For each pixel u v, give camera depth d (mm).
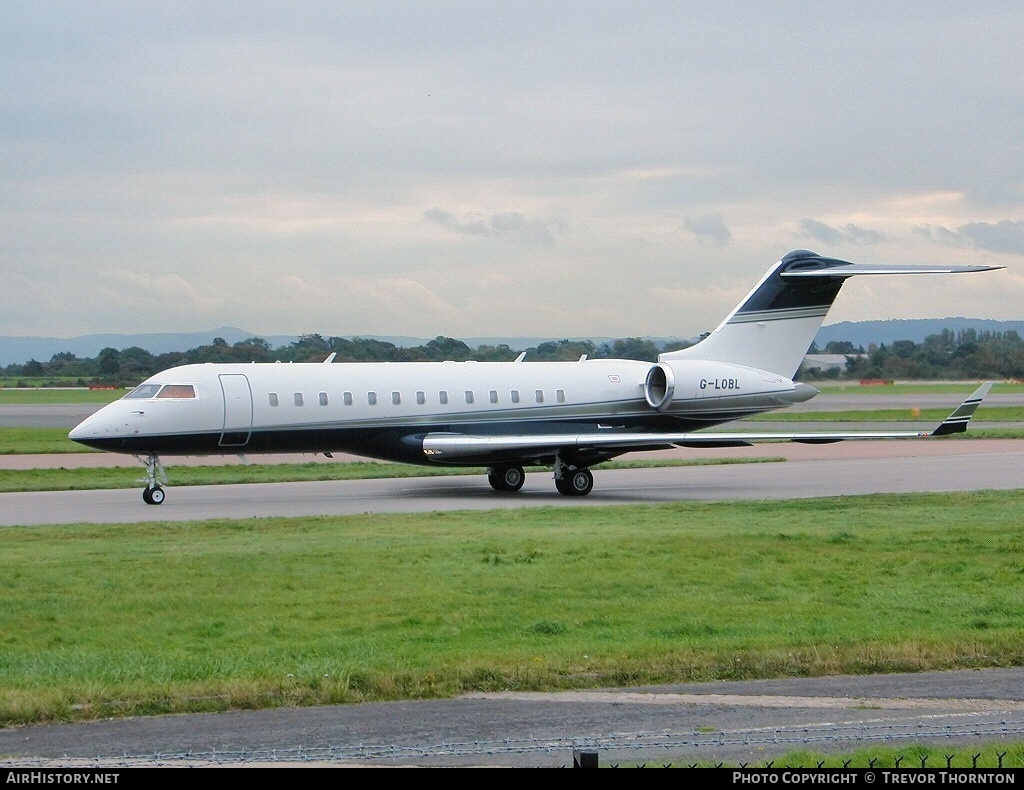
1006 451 126438
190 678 30891
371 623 38156
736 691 30125
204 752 25141
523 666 31672
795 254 97375
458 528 61688
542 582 45000
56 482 92812
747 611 39812
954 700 29125
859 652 33219
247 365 83250
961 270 88750
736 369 95688
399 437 85625
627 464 110312
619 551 52188
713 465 109438
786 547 53500
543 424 90625
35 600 41750
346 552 52250
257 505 77688
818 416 197000
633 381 94125
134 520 68688
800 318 98125
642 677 31188
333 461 116375
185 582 45188
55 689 29312
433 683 30297
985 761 23578
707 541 55188
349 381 84500
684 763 24062
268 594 42875
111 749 25484
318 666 31844
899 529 60031
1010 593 43031
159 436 77938
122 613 39781
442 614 39406
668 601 41500
